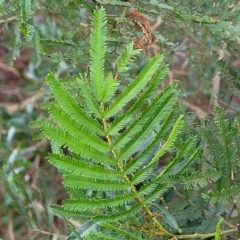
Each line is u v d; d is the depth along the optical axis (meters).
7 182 0.65
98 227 0.40
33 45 0.63
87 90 0.32
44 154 1.02
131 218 0.38
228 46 0.58
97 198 0.36
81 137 0.32
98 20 0.32
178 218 0.46
